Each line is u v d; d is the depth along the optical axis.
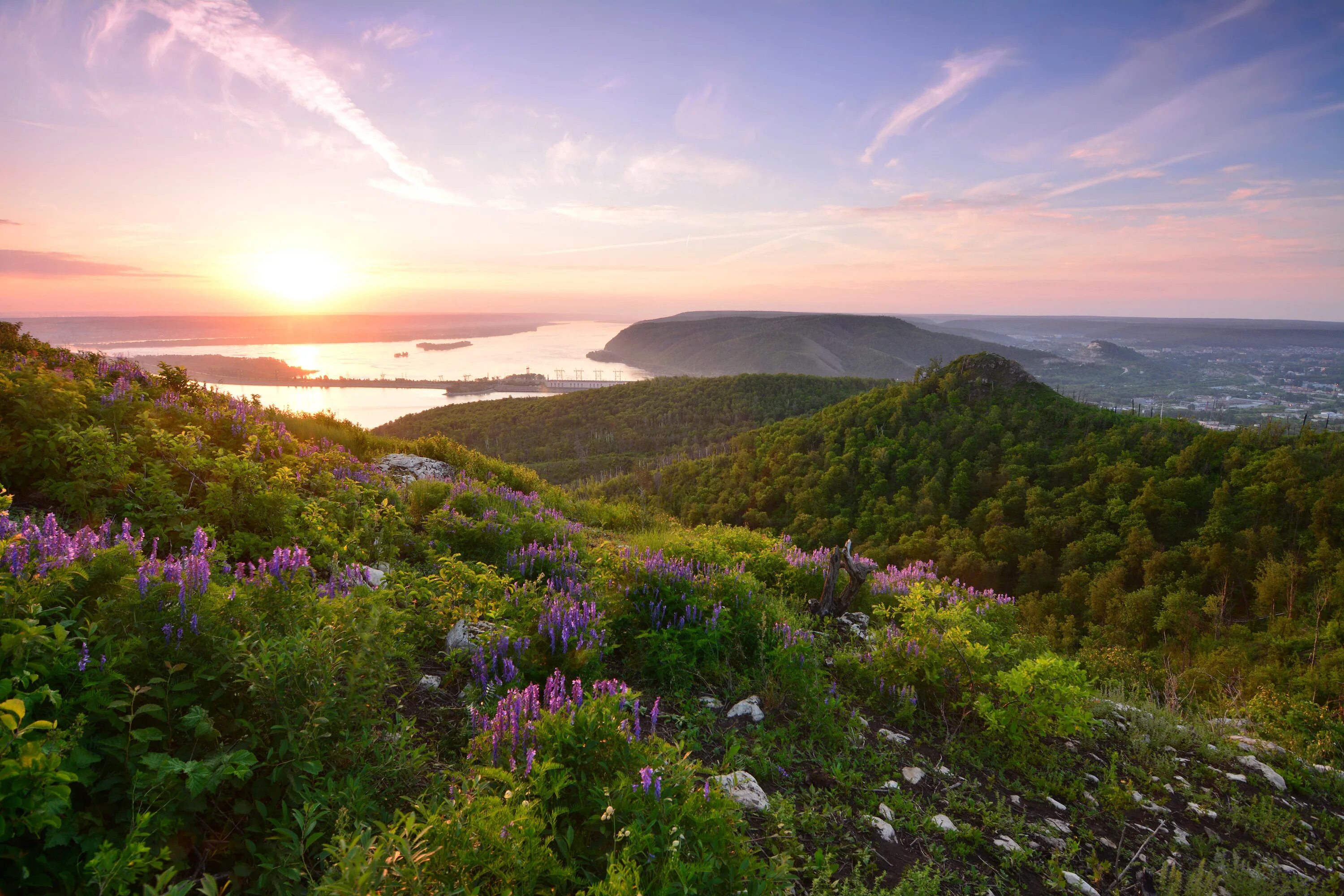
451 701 4.21
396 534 7.44
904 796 4.39
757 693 5.34
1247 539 58.53
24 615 2.66
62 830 2.21
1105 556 65.88
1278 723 7.93
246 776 2.47
